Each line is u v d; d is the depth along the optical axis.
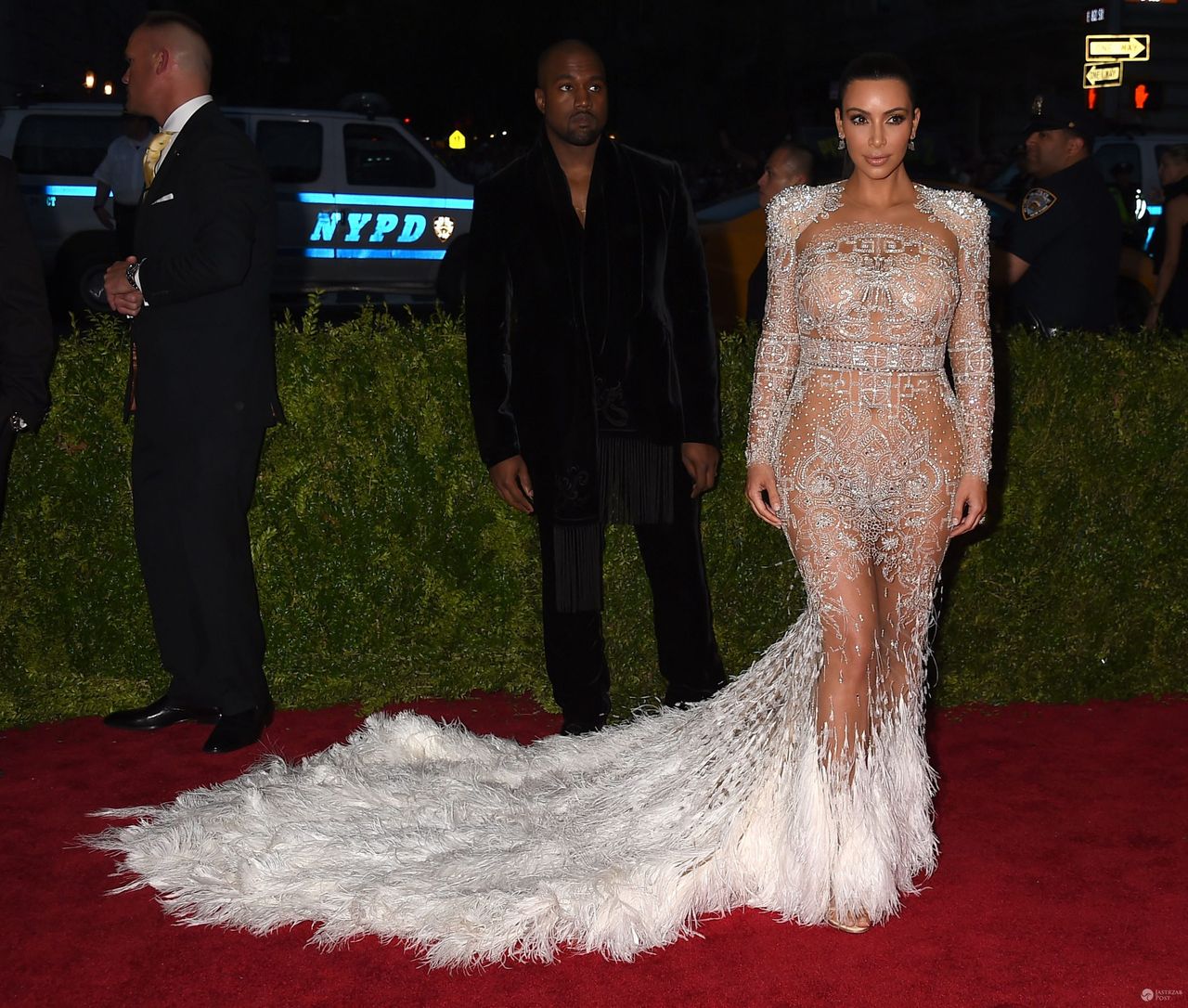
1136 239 13.84
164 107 4.31
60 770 4.23
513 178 4.22
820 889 3.17
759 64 32.09
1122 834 3.72
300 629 4.82
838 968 3.01
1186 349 4.96
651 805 3.54
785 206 3.35
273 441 4.70
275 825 3.66
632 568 4.82
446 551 4.83
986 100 28.23
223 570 4.36
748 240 8.48
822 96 31.42
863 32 30.45
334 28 30.95
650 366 4.25
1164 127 23.73
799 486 3.25
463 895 3.19
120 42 26.20
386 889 3.24
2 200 4.09
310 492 4.74
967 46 28.19
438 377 4.74
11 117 12.65
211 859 3.50
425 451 4.76
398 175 13.66
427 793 3.88
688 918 3.24
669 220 4.24
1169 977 2.96
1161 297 8.39
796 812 3.21
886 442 3.20
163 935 3.17
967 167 18.17
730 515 4.82
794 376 3.40
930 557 3.29
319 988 2.94
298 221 13.17
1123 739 4.52
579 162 4.18
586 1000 2.89
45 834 3.75
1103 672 4.99
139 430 4.35
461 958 3.04
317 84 31.70
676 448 4.32
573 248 4.16
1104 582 4.95
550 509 4.26
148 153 4.38
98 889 3.40
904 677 3.36
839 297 3.18
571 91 4.07
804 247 3.28
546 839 3.49
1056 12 25.66
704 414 4.31
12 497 4.63
